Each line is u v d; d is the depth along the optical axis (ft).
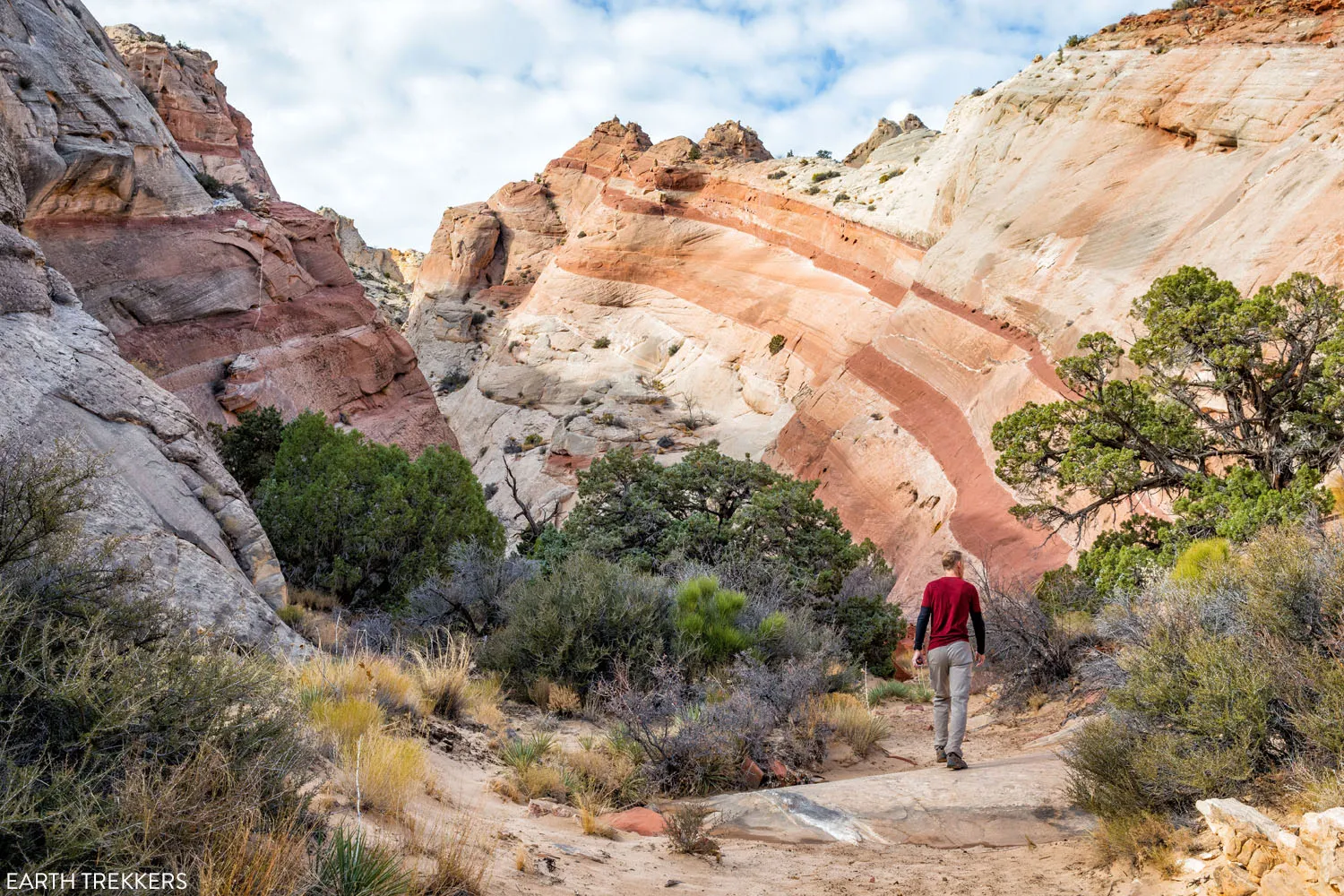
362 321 171.22
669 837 17.52
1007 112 220.02
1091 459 52.60
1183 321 52.03
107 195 120.16
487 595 42.04
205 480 36.65
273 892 9.19
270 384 138.82
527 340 361.51
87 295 117.08
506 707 30.99
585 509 77.82
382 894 10.16
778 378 281.33
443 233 474.08
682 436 280.31
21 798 7.97
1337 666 13.53
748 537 68.59
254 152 277.03
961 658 23.27
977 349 176.76
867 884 15.14
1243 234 123.03
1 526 11.50
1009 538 130.31
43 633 9.47
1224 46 166.81
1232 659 14.65
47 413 31.24
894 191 286.66
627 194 385.29
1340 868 10.17
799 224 319.88
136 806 8.91
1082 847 16.02
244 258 143.23
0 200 47.44
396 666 26.53
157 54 208.95
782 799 20.52
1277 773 13.74
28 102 106.01
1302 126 131.75
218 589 29.12
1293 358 51.01
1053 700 31.24
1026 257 176.45
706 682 30.48
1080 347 56.49
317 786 13.32
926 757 27.78
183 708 10.37
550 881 13.35
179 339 127.95
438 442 182.50
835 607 62.64
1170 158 161.38
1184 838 13.80
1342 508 42.01
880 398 199.52
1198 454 53.06
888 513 173.88
